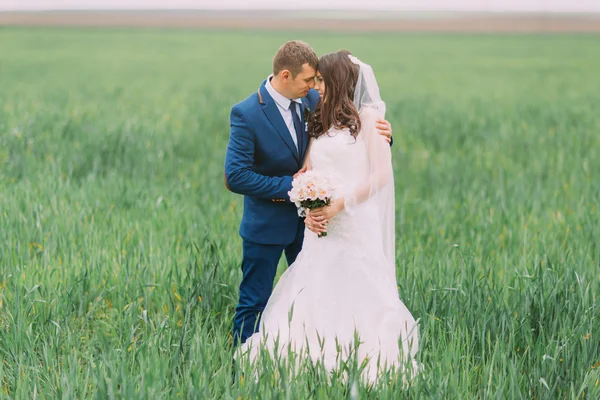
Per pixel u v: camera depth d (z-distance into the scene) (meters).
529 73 28.42
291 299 4.37
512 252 6.18
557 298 4.65
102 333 4.28
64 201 7.21
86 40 46.53
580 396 3.78
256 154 4.46
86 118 13.45
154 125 13.16
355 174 4.20
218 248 5.80
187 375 3.69
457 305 4.66
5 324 4.56
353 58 4.21
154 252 5.87
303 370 3.83
